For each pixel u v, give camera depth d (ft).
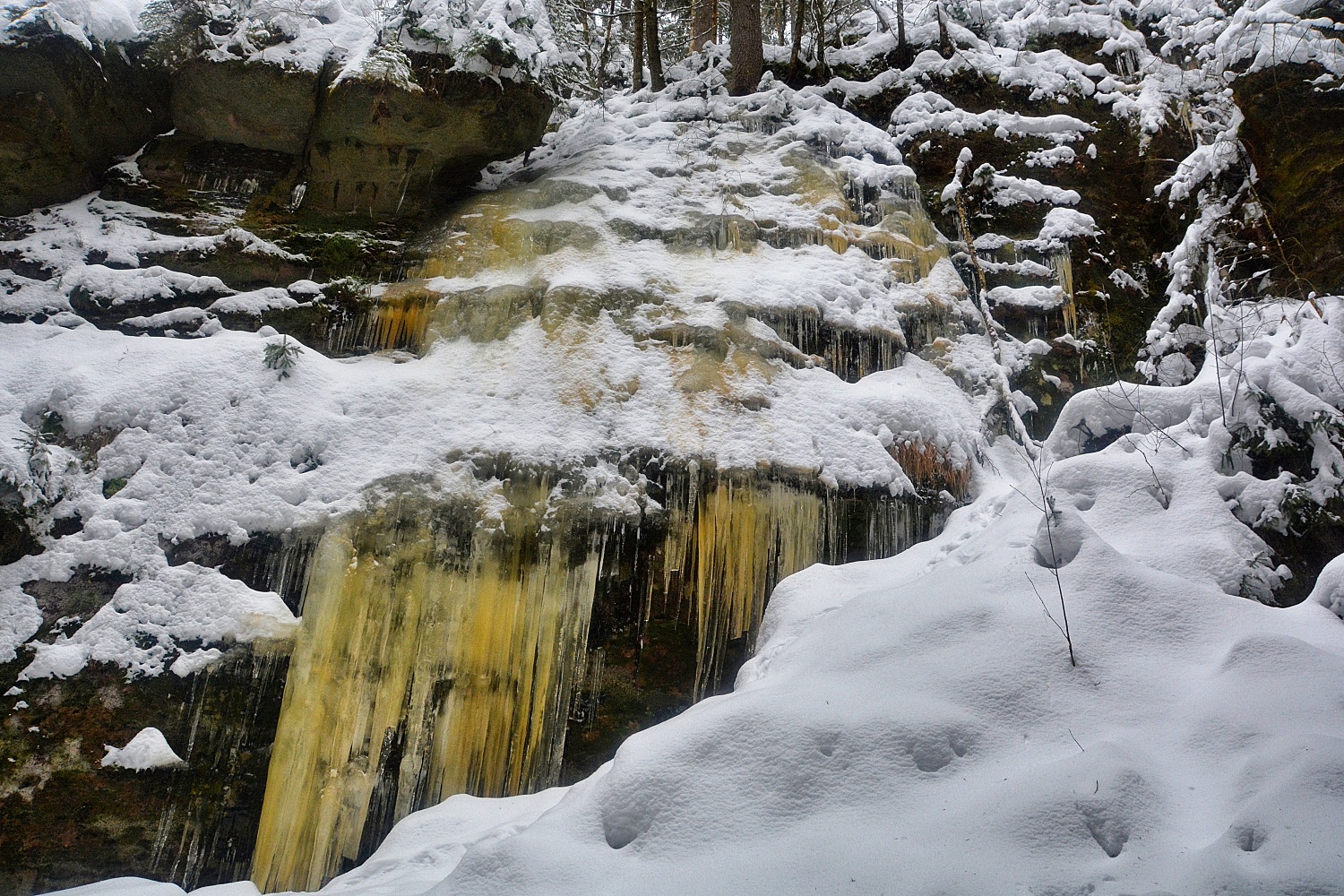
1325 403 20.12
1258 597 16.67
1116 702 13.23
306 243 28.81
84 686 19.03
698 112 35.04
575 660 20.67
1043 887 9.99
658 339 25.63
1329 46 29.81
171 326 26.13
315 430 23.12
